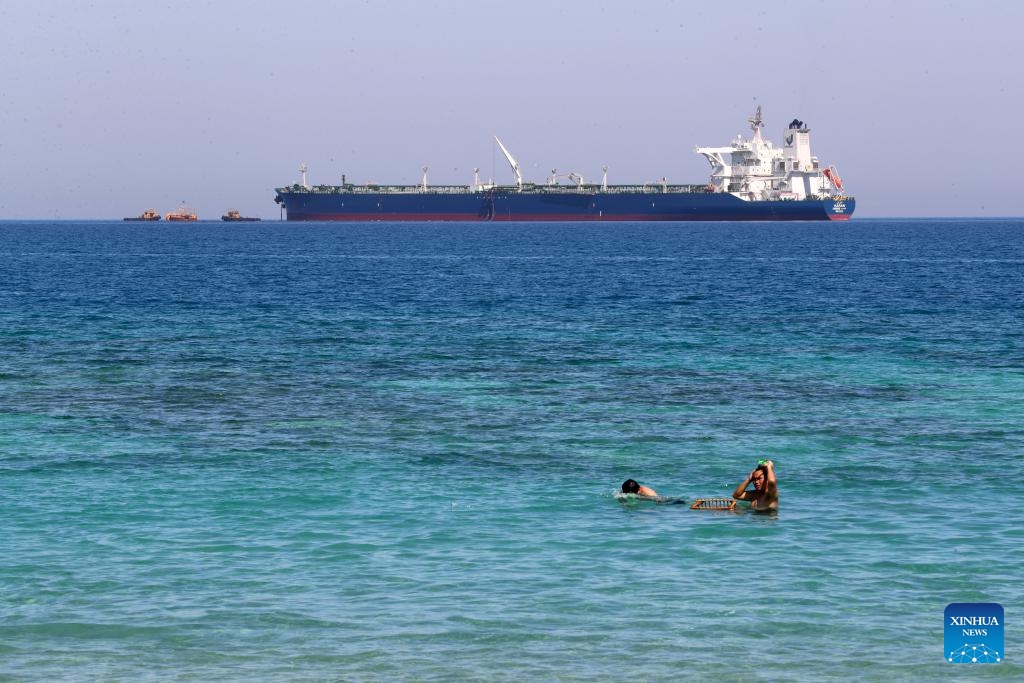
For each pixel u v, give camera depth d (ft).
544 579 124.98
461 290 618.44
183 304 517.14
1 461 184.85
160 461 185.78
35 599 117.80
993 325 426.51
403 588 121.90
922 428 217.97
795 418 229.25
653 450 197.36
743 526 146.10
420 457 190.80
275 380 279.28
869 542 138.72
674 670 100.42
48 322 424.87
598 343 365.61
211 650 104.83
